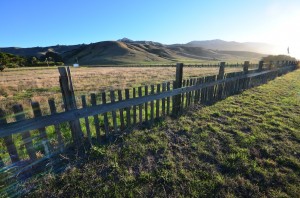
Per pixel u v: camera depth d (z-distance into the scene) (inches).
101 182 111.2
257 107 243.9
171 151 142.9
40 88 457.7
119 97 158.1
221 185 109.7
